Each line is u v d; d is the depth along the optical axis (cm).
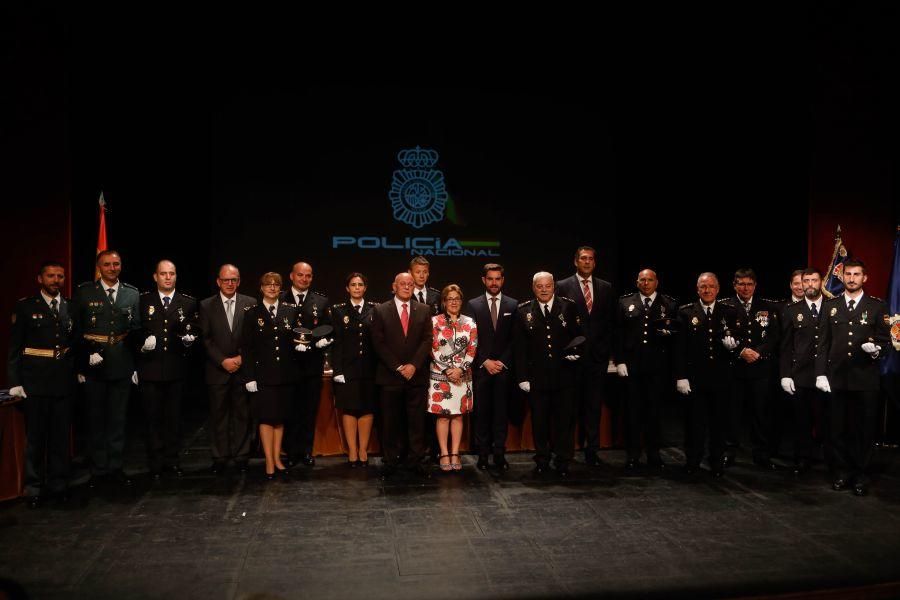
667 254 859
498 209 775
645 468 514
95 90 720
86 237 779
